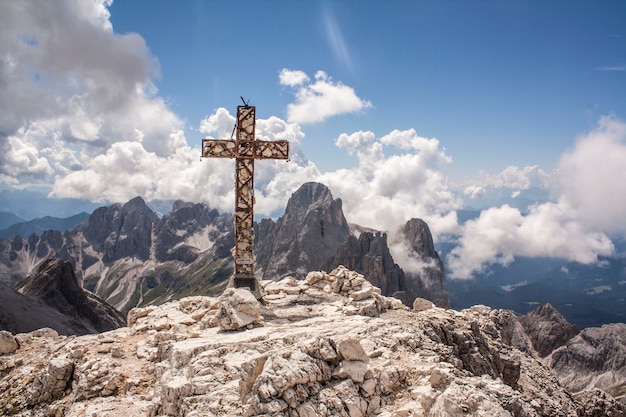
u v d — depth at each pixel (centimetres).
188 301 3428
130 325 3394
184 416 1633
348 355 1672
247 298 2616
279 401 1472
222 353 2062
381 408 1602
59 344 2961
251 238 3459
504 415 1342
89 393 2136
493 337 3916
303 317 2894
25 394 2419
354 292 3444
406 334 2362
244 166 3516
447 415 1396
